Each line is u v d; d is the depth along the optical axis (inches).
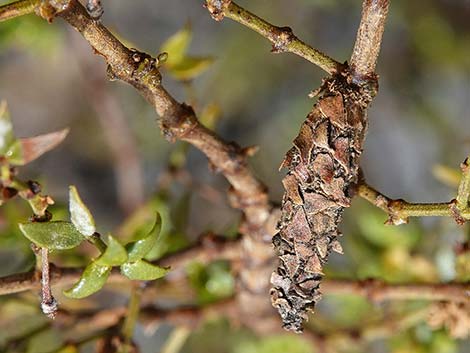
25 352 9.1
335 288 8.8
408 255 10.4
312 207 6.9
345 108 6.9
